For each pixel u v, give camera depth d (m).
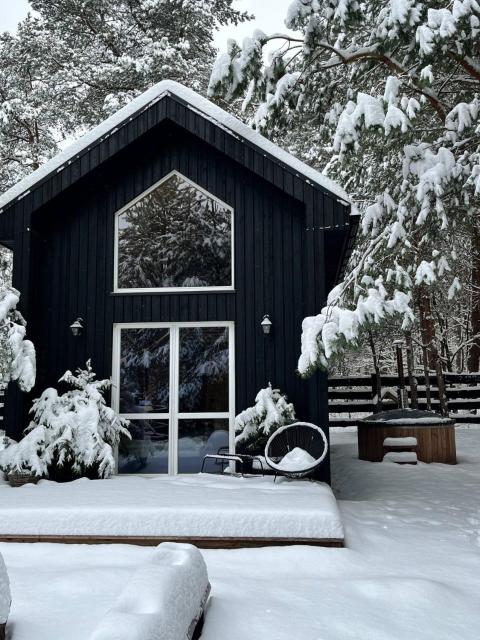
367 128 6.35
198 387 8.00
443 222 6.66
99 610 3.21
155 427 7.95
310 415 7.43
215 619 3.19
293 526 4.73
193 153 8.56
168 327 8.18
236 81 7.52
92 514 4.88
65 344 8.15
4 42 17.31
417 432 9.92
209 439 7.89
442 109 7.89
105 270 8.30
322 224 7.72
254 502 5.12
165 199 8.60
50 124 17.80
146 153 8.60
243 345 7.99
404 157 7.21
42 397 7.45
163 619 2.43
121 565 4.27
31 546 4.80
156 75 16.19
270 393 7.41
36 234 8.22
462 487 7.96
